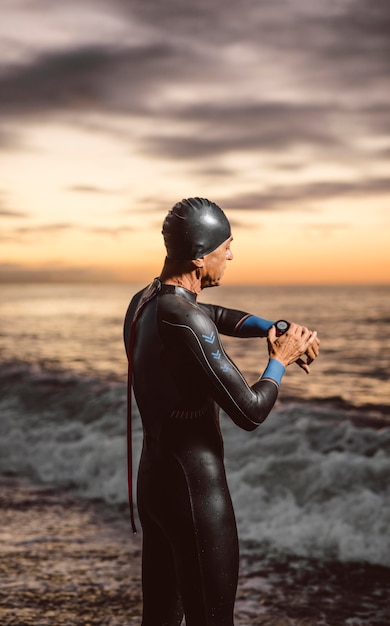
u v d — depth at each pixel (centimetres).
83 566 386
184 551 187
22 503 534
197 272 190
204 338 179
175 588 202
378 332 3750
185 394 186
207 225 186
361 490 471
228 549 187
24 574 373
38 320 5353
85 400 902
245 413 179
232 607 188
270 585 362
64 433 741
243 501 484
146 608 204
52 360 2045
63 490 576
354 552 404
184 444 187
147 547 203
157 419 190
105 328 4194
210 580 184
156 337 186
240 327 208
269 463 524
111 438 678
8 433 771
